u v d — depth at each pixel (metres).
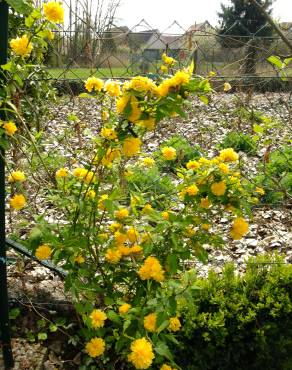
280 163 2.50
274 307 1.16
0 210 1.00
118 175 1.02
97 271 1.09
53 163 1.15
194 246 0.95
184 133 3.20
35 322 1.28
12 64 0.89
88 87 0.93
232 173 0.98
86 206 0.94
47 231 0.89
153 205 1.14
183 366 1.16
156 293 0.89
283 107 2.79
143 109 0.79
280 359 1.18
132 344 0.82
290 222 1.98
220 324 1.11
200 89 0.80
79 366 1.18
